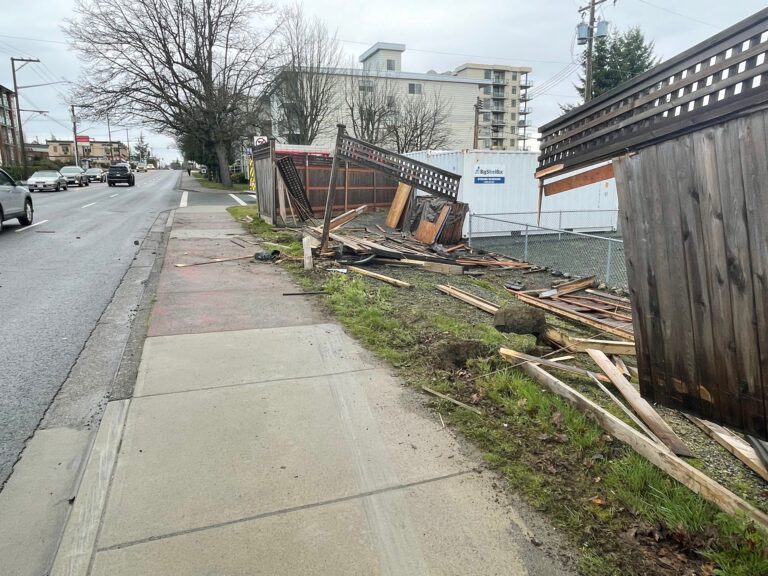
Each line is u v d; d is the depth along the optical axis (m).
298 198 16.77
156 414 3.61
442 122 52.62
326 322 5.82
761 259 2.21
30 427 3.46
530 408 3.70
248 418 3.57
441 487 2.85
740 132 2.23
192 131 36.72
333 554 2.35
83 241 11.81
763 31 2.07
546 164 3.68
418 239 13.68
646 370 3.00
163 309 6.23
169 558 2.30
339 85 45.97
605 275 10.27
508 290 8.65
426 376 4.32
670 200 2.66
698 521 2.53
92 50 32.34
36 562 2.29
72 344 5.06
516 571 2.27
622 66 38.38
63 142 115.00
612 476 2.93
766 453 2.90
